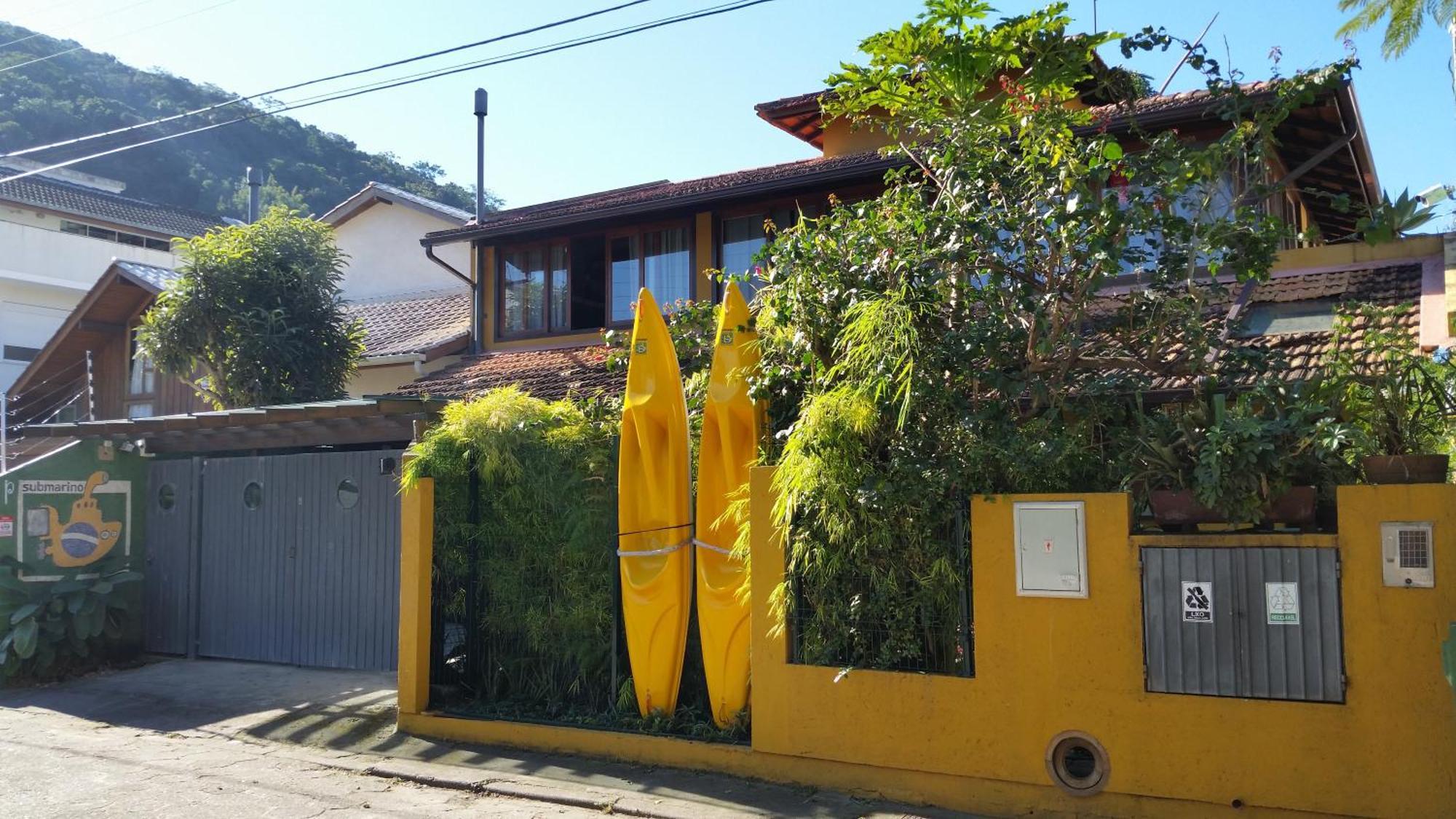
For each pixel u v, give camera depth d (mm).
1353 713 5418
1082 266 6508
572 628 8344
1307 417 5754
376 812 6559
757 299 8227
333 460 11125
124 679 11008
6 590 11102
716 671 7523
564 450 8477
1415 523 5371
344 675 10547
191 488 12234
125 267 18875
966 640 6418
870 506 6531
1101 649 6000
